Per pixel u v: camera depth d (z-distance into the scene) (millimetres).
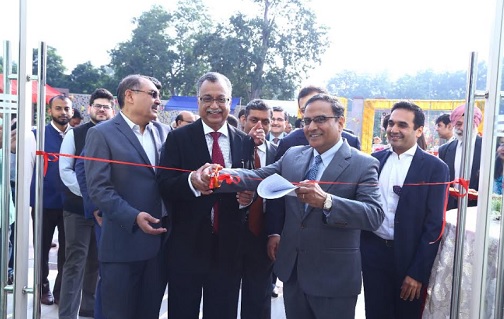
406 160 2672
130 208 2373
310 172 2312
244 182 2402
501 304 2068
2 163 2152
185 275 2568
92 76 22297
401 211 2592
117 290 2457
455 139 4191
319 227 2213
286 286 2354
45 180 3873
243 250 2764
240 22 15445
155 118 2627
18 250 2162
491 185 2062
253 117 3334
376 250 2678
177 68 18891
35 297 2211
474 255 2131
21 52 2092
